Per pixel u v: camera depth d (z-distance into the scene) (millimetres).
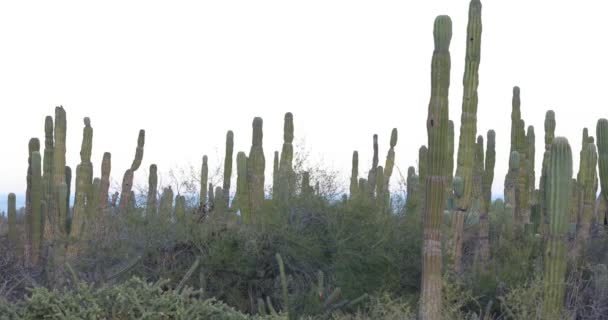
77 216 14273
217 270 11273
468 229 15875
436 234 9742
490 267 11859
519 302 9922
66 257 13008
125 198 18031
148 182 19250
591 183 15297
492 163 14602
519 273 11227
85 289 6914
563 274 9516
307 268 11328
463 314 10320
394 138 19219
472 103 12180
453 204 13078
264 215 11727
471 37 11977
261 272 11305
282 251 11266
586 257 12758
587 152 15727
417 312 10000
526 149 17609
